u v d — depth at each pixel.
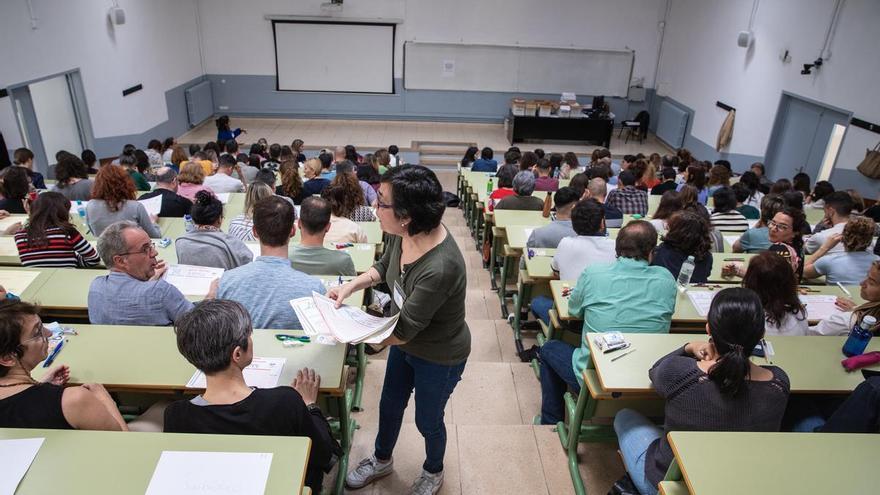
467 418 2.78
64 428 1.42
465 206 7.12
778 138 8.13
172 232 3.57
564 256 2.93
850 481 1.36
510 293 4.48
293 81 11.92
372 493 2.08
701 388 1.56
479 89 12.12
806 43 7.32
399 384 1.90
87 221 3.30
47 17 7.01
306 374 1.75
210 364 1.35
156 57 9.66
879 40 6.07
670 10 11.37
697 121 10.41
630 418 2.01
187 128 10.95
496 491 2.14
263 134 11.16
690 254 2.75
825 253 3.46
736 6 8.98
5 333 1.40
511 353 3.59
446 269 1.48
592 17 11.51
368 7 11.33
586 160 10.88
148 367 1.84
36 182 5.05
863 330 2.07
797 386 1.95
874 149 6.18
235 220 3.30
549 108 11.15
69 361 1.85
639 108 12.30
